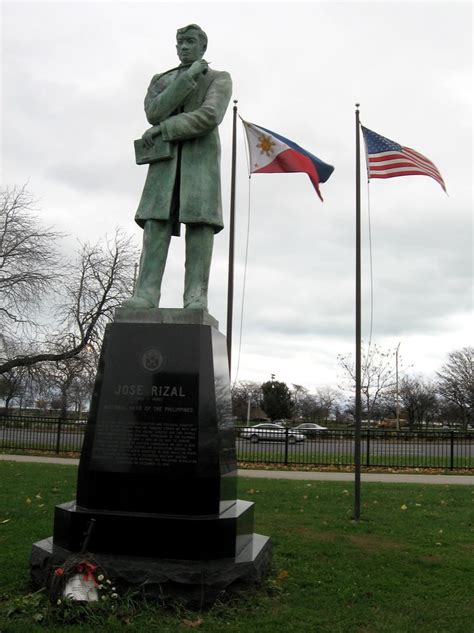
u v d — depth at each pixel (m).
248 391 85.12
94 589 5.01
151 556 5.38
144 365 5.84
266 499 12.00
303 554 7.48
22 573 6.06
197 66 6.75
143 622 4.76
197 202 6.59
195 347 5.83
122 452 5.70
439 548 8.06
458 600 5.89
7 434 27.28
